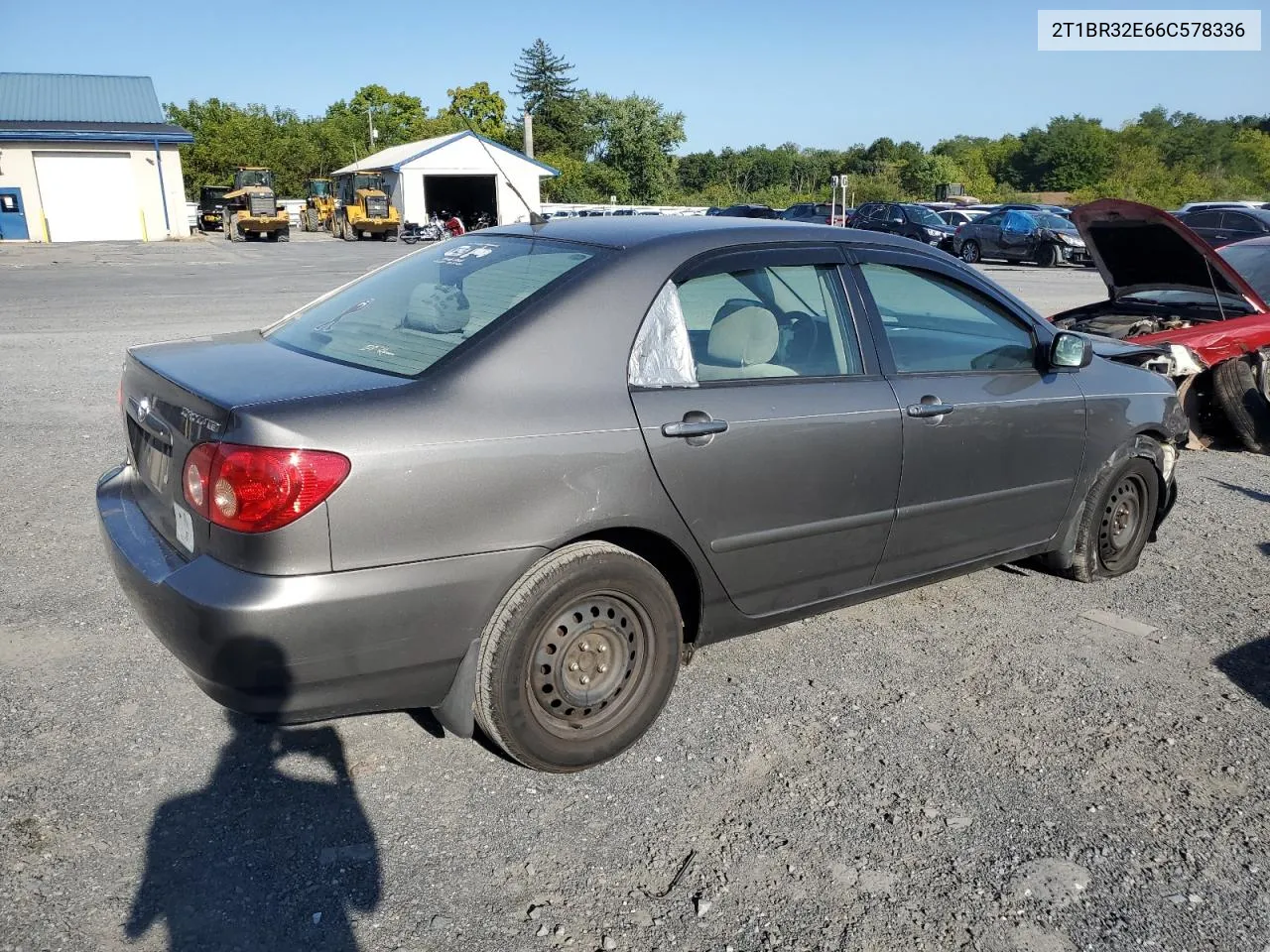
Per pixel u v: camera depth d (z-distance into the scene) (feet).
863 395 11.86
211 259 94.94
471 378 9.33
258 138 243.81
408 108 289.94
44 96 128.47
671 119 233.14
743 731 11.30
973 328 13.58
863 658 13.21
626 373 10.14
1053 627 14.38
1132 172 240.53
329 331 11.15
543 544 9.47
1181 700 12.36
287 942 7.95
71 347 35.55
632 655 10.53
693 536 10.57
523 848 9.20
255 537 8.36
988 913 8.57
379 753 10.62
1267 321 24.32
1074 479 14.73
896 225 103.35
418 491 8.79
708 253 11.16
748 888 8.79
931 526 12.92
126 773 10.00
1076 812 10.03
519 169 146.51
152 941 7.89
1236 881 9.09
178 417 9.25
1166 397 16.06
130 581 9.36
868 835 9.56
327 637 8.59
